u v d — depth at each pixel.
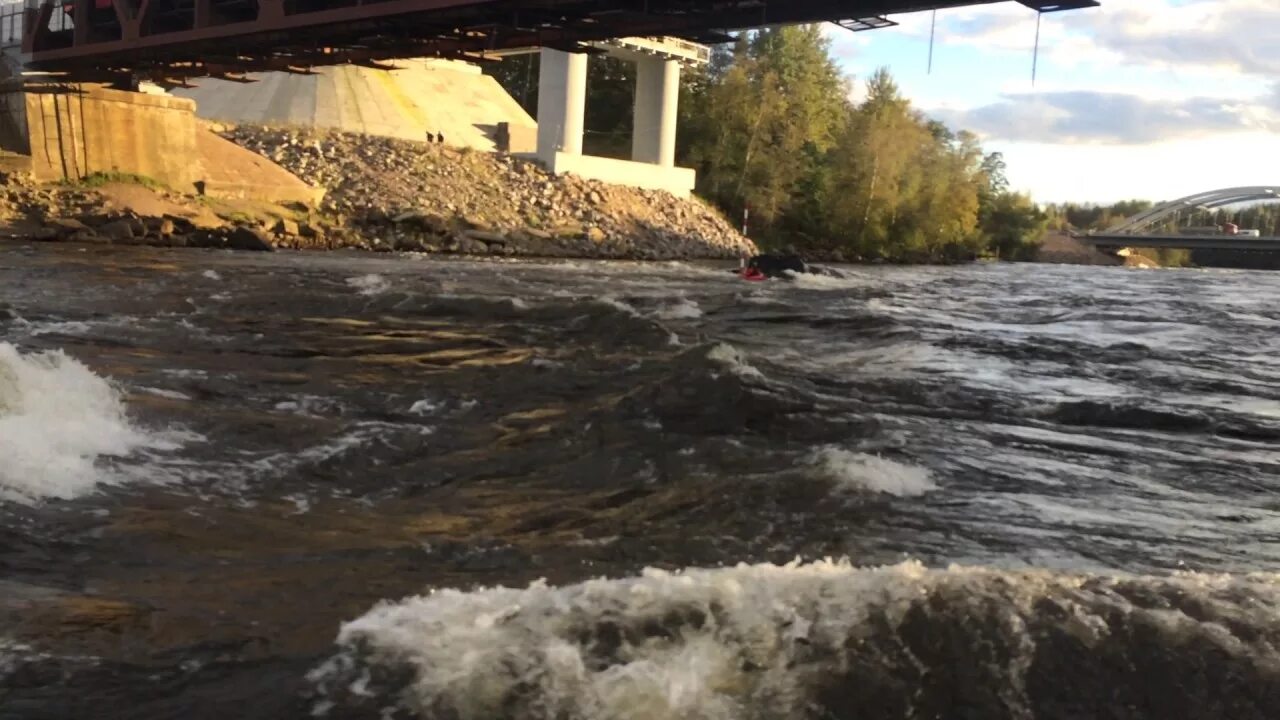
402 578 4.89
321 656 3.66
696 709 3.25
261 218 38.16
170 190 38.88
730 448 8.16
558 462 7.62
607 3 20.62
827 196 76.12
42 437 6.90
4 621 4.07
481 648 3.65
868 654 3.60
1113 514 6.80
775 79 75.38
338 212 41.75
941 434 9.33
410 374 11.05
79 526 5.44
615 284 27.42
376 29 23.94
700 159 73.94
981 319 23.36
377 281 22.91
